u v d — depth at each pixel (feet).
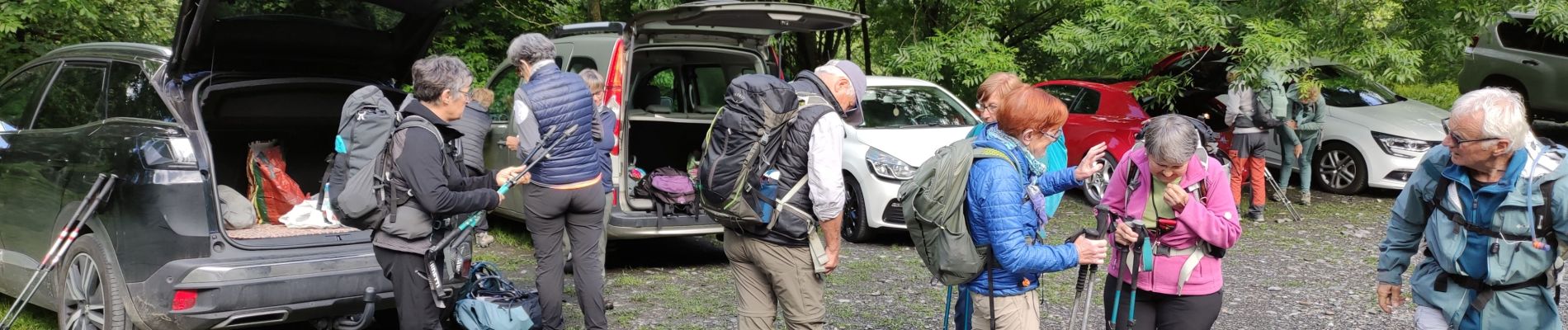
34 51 29.04
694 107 23.82
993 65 32.81
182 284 12.42
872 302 18.12
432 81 11.41
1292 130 27.73
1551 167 9.05
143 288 12.84
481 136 13.26
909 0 36.83
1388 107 32.09
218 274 12.46
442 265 12.00
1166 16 27.66
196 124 13.32
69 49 16.19
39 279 13.57
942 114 25.72
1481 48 41.47
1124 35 29.30
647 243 23.85
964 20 36.11
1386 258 10.62
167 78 13.85
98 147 13.71
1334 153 31.78
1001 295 10.30
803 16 17.56
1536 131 44.88
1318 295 18.92
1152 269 10.29
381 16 16.28
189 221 12.75
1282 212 28.53
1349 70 32.27
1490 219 9.34
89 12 27.81
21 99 16.28
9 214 15.66
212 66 14.87
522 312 13.48
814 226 11.50
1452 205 9.59
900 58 34.06
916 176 10.11
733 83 11.65
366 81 17.57
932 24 37.65
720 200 11.36
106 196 13.28
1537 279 9.39
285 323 16.03
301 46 16.01
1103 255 9.93
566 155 13.87
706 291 18.83
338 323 13.84
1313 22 28.71
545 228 14.11
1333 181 32.04
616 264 21.30
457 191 11.73
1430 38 29.07
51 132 14.94
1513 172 9.13
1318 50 28.60
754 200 11.25
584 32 20.71
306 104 17.74
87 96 14.78
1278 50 25.98
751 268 12.18
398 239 11.51
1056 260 9.67
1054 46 31.30
